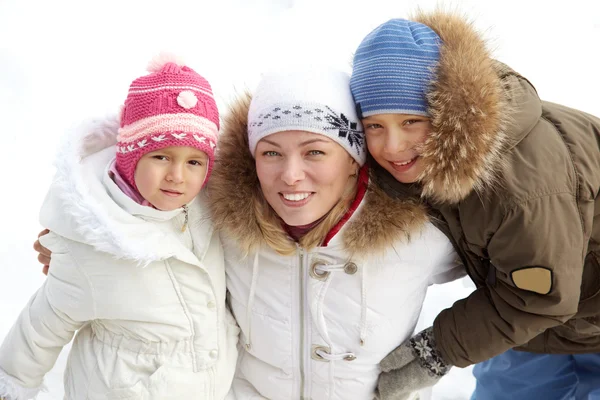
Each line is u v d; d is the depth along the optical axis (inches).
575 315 53.0
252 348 55.7
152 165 44.6
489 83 43.1
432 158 43.6
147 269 47.6
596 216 48.1
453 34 45.1
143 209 46.5
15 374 51.4
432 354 51.6
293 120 44.3
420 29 45.6
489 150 43.3
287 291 52.2
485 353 49.7
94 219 44.4
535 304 45.9
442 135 43.0
